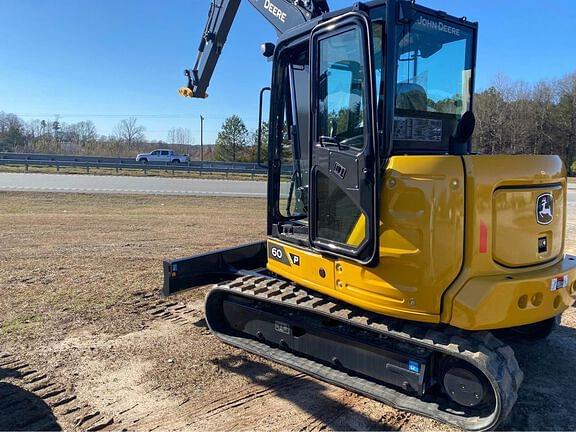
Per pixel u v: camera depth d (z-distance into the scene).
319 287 3.95
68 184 20.83
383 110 3.37
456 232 3.16
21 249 8.71
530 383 4.08
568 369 4.35
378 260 3.40
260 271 5.25
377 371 3.70
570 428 3.43
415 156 3.26
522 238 3.44
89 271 7.30
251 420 3.48
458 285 3.18
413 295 3.29
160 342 4.80
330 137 3.72
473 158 3.22
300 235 4.28
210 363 4.37
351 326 3.96
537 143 50.88
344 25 3.46
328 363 4.10
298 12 4.80
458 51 4.06
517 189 3.40
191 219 12.84
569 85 51.12
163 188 20.64
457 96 4.11
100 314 5.52
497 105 49.41
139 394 3.81
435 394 3.60
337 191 3.71
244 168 29.91
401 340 3.47
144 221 12.32
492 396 3.21
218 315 5.00
